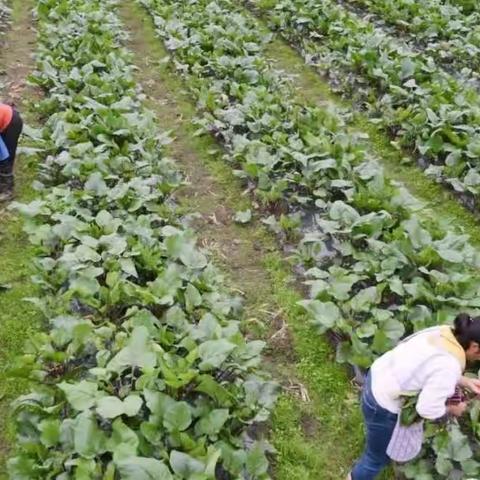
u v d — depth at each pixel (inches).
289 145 377.7
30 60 561.3
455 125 398.3
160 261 281.3
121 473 176.2
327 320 249.1
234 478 194.4
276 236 335.3
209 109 454.0
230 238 339.9
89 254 277.1
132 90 458.6
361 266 281.1
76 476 183.0
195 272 278.1
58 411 212.5
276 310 288.8
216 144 428.1
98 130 386.6
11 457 219.9
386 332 244.1
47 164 365.7
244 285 306.0
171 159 408.5
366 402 176.7
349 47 502.6
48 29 565.0
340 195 348.2
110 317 259.3
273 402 220.5
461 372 164.9
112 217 316.8
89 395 204.2
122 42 603.8
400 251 279.6
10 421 232.7
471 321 164.1
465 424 220.7
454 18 580.4
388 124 428.5
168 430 197.2
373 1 638.5
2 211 352.5
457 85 448.1
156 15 639.1
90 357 236.1
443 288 262.2
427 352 164.4
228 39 546.0
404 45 535.8
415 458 207.9
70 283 267.6
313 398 244.5
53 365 231.0
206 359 217.5
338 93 497.0
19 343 268.8
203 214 359.9
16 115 349.4
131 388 218.2
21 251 324.5
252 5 677.9
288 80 497.7
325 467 218.7
